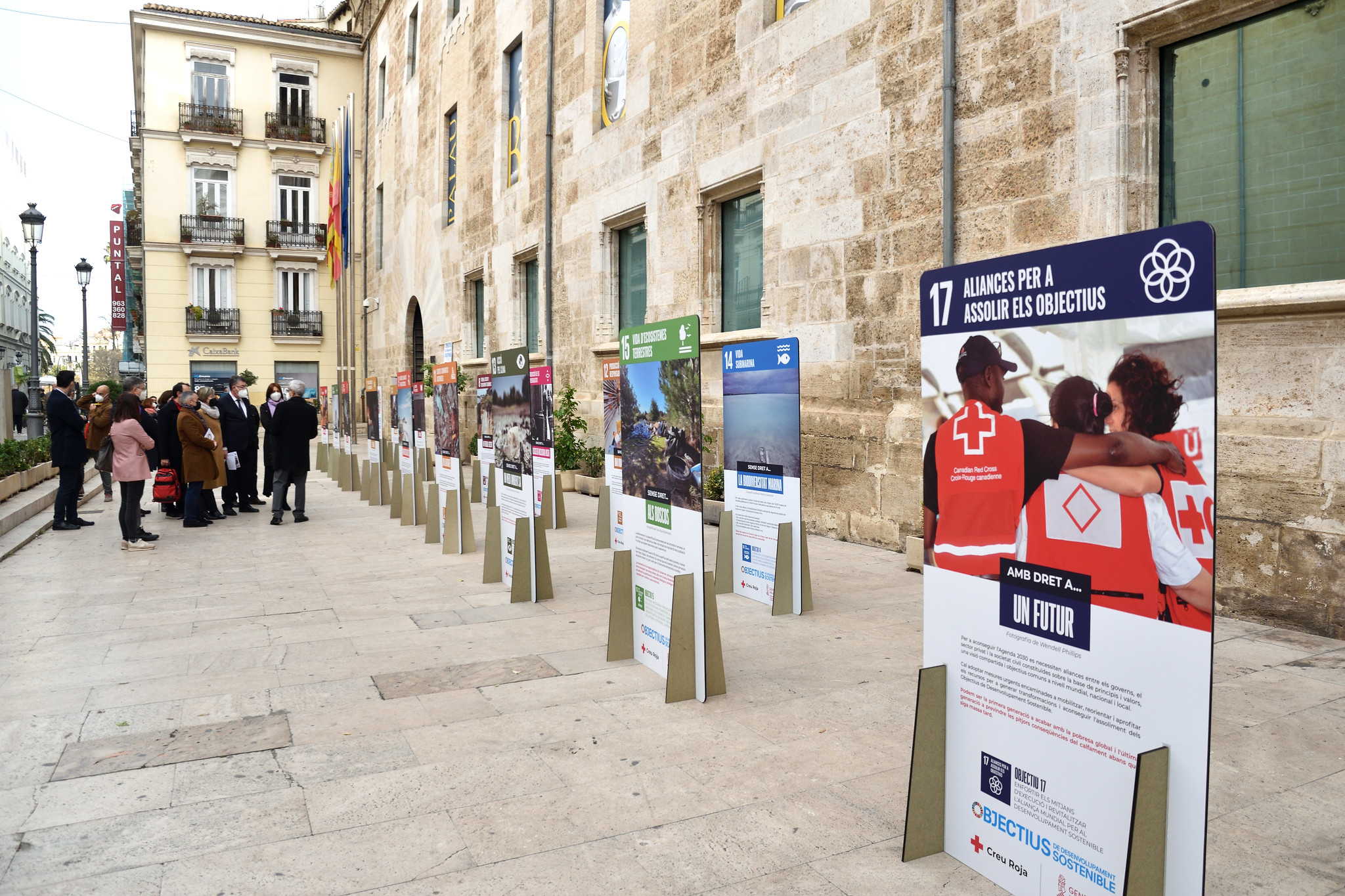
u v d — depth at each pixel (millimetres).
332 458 19188
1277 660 4797
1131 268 2098
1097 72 6520
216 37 35188
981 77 7508
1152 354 2053
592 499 13383
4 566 8453
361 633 5805
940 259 7930
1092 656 2256
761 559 6387
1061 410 2314
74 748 3863
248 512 12797
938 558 2793
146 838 3023
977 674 2662
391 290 29453
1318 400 5305
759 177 10672
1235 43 5977
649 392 4793
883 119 8547
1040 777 2447
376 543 9859
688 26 11789
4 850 2943
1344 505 5078
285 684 4746
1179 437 1999
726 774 3496
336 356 37500
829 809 3182
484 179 20125
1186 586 2004
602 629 5844
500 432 7371
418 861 2848
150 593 7176
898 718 4098
